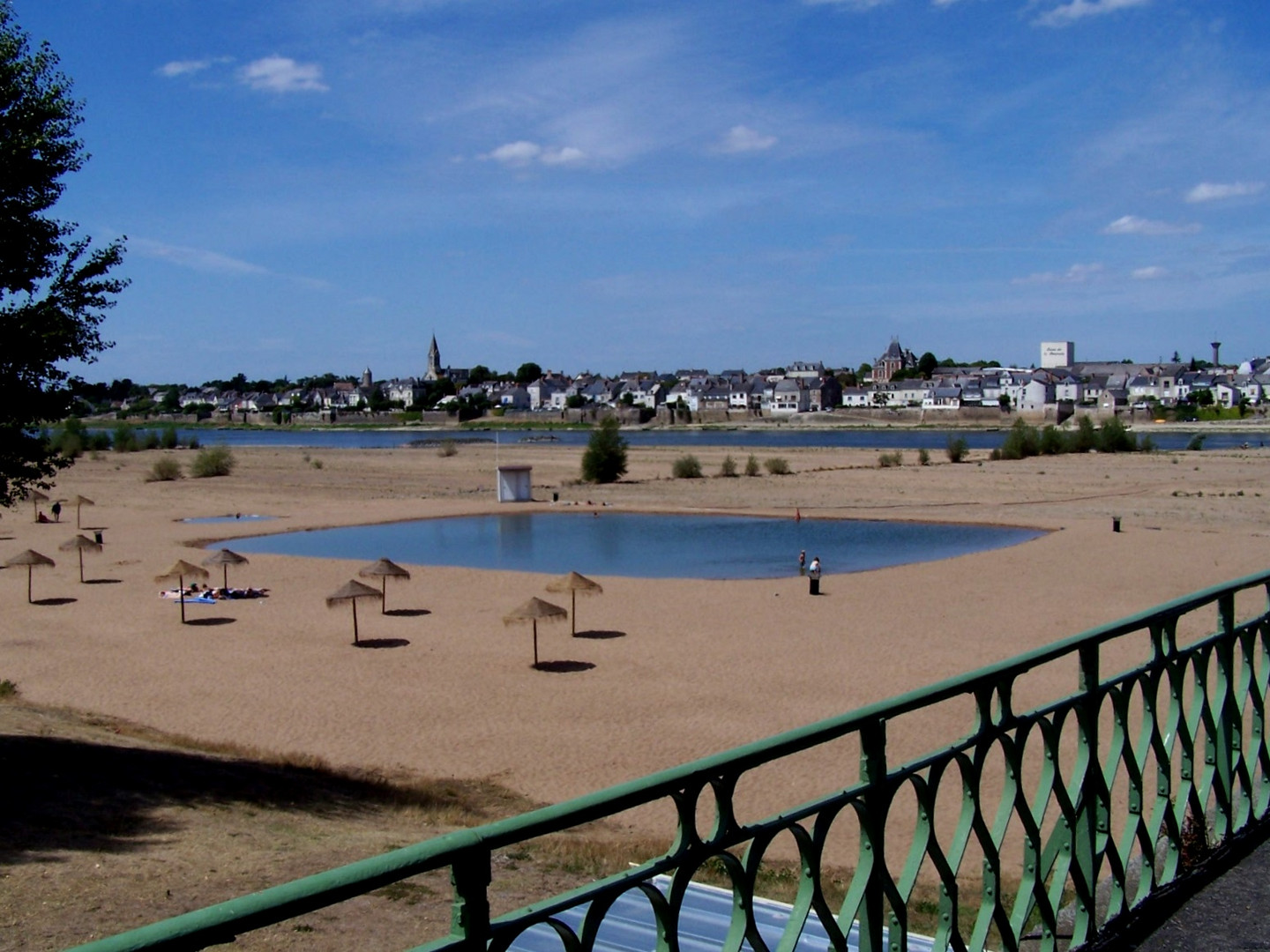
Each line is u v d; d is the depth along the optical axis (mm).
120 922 9188
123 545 50219
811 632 29297
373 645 28141
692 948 5723
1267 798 6309
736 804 15977
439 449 128625
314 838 12648
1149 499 63906
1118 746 5164
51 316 14859
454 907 2684
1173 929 5008
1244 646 6203
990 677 4254
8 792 13578
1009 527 54594
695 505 67000
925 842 4113
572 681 24125
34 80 14969
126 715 21453
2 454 15312
